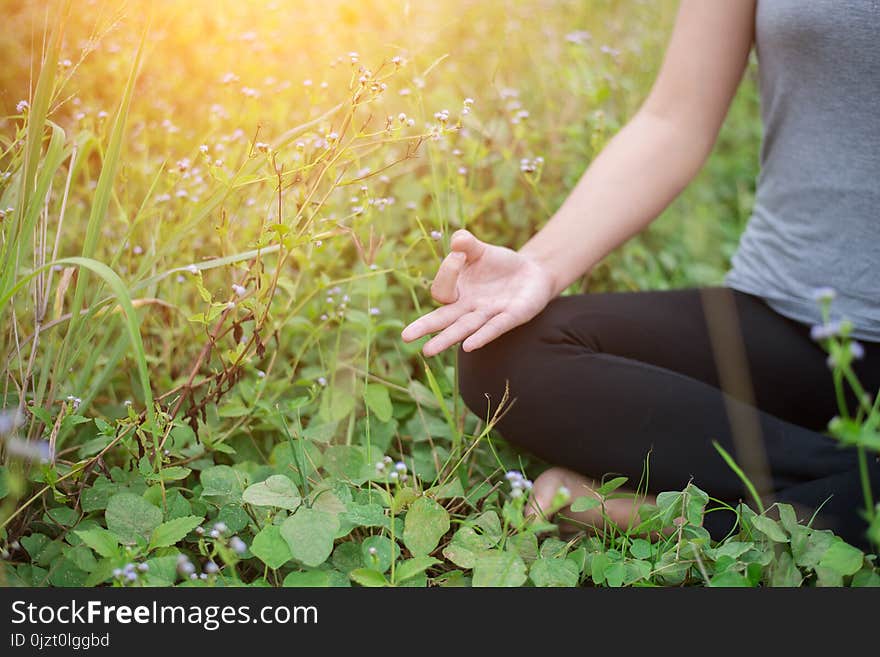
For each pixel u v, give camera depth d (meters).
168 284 1.83
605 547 1.51
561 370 1.54
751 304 1.76
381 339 2.08
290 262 2.02
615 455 1.51
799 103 1.64
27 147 1.34
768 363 1.69
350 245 2.26
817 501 1.41
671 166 1.76
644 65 3.04
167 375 1.82
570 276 1.67
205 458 1.65
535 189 2.05
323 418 1.68
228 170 1.85
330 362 1.87
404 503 1.43
